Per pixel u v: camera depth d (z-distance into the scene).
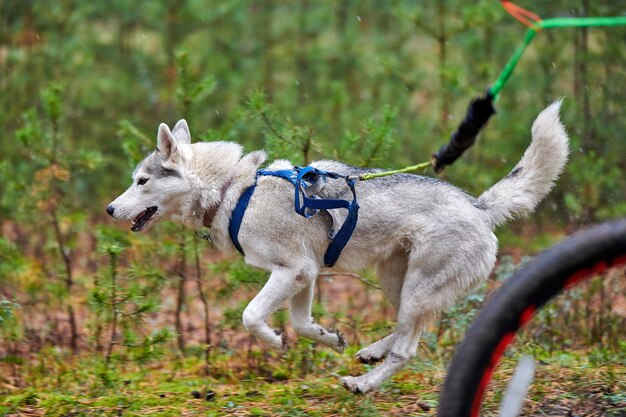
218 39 15.29
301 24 16.03
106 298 7.95
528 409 6.05
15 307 8.05
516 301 3.98
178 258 9.52
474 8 11.85
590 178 11.14
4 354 8.59
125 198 7.02
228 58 15.34
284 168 6.98
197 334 9.64
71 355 8.52
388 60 13.36
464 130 5.02
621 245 3.92
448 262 6.54
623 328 8.57
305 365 8.00
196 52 14.63
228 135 9.27
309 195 6.73
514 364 7.44
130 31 15.40
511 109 13.09
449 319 8.54
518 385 4.12
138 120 14.46
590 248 3.94
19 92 14.17
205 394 7.07
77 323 9.86
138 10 14.53
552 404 6.15
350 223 6.71
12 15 14.30
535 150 6.65
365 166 8.61
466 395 3.99
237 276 8.20
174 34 14.57
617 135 12.16
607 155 11.91
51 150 10.49
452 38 13.48
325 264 6.98
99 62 15.13
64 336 9.33
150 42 15.85
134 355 7.90
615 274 9.62
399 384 7.13
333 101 13.16
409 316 6.64
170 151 6.96
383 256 6.87
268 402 6.80
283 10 16.44
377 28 16.28
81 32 15.32
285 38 15.99
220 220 7.00
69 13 14.56
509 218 6.75
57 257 11.33
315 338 7.09
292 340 9.04
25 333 9.04
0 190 12.73
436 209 6.62
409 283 6.66
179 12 14.22
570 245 3.98
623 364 7.18
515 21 13.39
